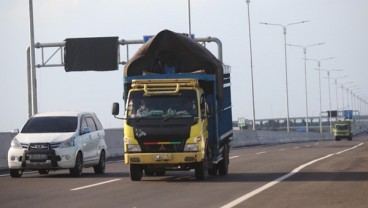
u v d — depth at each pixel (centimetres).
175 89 2152
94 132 2616
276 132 8506
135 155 2114
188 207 1494
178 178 2294
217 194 1745
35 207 1538
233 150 5034
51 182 2194
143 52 2275
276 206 1482
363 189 1817
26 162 2372
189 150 2095
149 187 1975
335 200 1580
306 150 4719
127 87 2230
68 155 2384
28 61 4947
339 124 9969
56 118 2519
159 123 2109
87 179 2308
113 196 1744
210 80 2230
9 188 1991
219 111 2334
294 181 2080
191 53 2278
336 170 2516
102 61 5012
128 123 2130
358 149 4809
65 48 5016
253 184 2008
